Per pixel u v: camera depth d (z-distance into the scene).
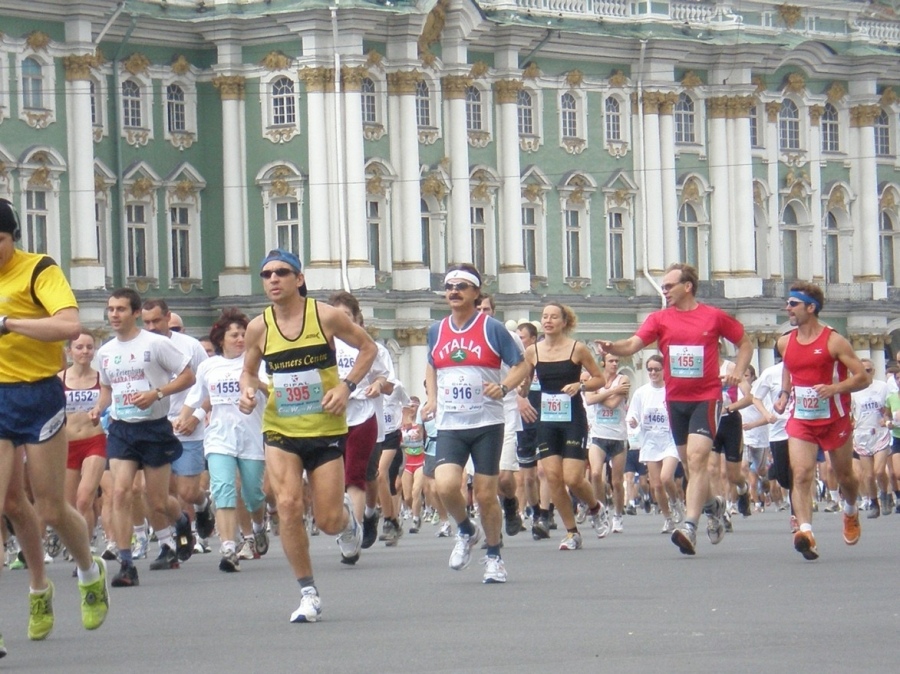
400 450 60.94
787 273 157.38
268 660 26.81
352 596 36.69
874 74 159.38
